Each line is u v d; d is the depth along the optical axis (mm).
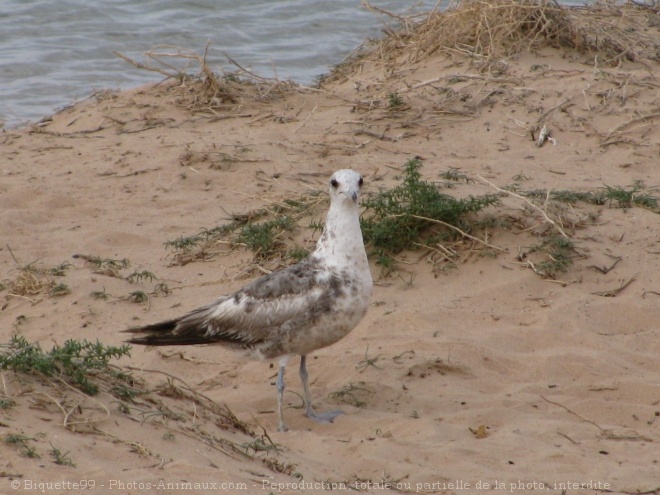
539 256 14383
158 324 11039
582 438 10359
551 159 18312
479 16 22984
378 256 14680
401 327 12930
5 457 7672
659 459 9883
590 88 20562
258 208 16547
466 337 12617
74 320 13312
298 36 29938
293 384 11797
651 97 20188
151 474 7902
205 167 18328
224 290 14164
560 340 12617
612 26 23828
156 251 15391
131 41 29141
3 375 9055
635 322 13078
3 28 29703
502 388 11555
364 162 18203
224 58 27875
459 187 16453
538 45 22688
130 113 21703
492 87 21016
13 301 13930
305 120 20578
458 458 9766
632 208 15805
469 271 14234
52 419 8594
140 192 17547
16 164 19078
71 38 29109
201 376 12016
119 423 8836
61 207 17016
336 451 9875
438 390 11469
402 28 25703
